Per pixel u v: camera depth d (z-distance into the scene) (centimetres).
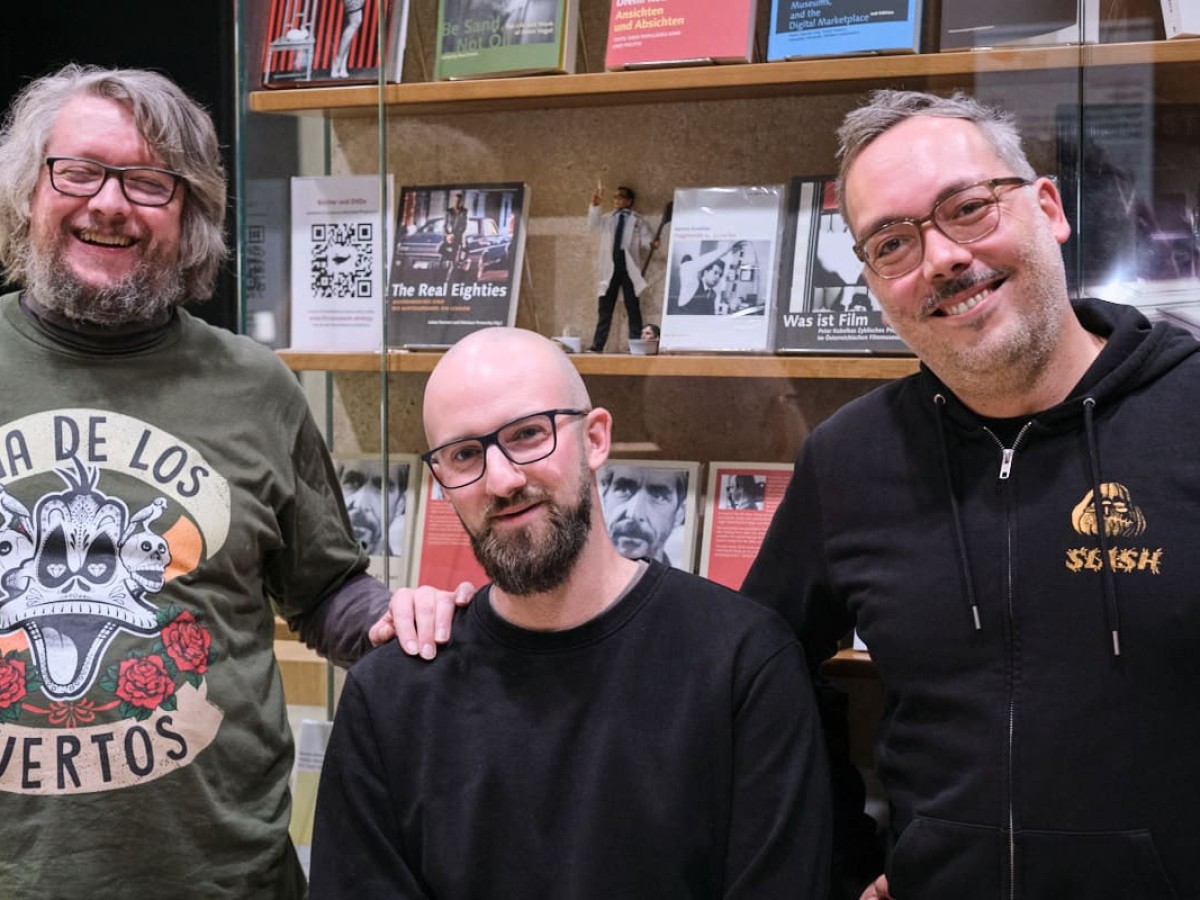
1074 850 126
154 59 266
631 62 199
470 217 215
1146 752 125
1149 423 130
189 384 161
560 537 139
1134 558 126
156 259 156
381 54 208
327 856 144
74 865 144
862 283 195
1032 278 130
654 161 211
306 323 216
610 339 212
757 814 136
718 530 203
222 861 152
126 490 152
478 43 207
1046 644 129
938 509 139
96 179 151
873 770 173
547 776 139
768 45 194
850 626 158
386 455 208
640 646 142
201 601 154
